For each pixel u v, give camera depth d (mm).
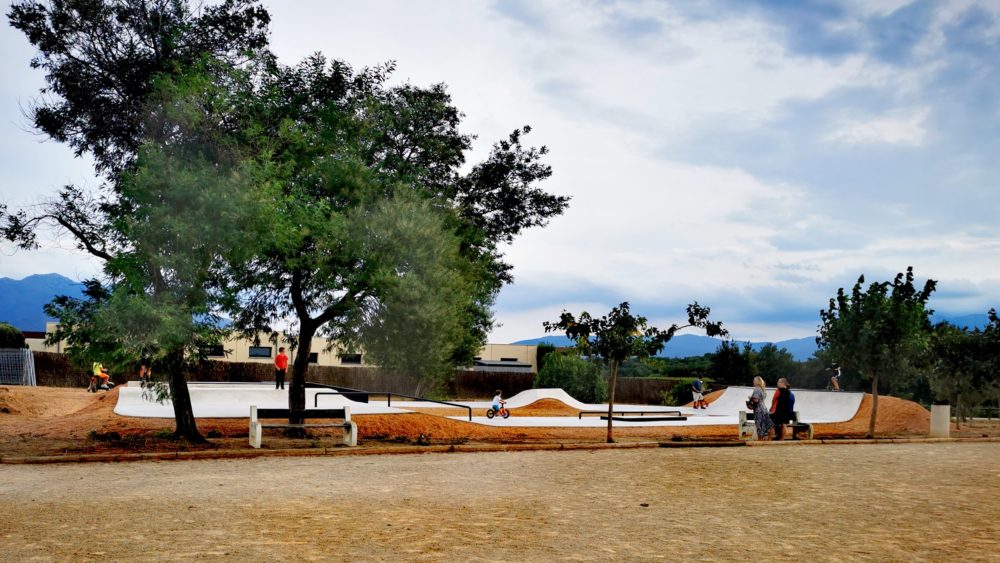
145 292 14984
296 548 6598
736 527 7910
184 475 11695
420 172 21281
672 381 44938
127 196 15367
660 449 17125
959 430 24000
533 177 28391
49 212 16125
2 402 25391
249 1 17562
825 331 21656
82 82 16312
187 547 6562
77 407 28938
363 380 43969
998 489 10906
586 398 41031
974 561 6512
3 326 42094
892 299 20469
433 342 20594
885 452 16547
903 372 20297
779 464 13922
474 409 30469
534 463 13961
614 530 7656
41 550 6402
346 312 19422
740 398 32938
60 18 15836
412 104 22094
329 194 18812
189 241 15023
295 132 17594
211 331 16016
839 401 27922
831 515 8688
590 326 18047
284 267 18344
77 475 11625
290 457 14766
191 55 16984
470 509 8789
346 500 9336
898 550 6914
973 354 24891
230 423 19125
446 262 21016
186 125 15656
